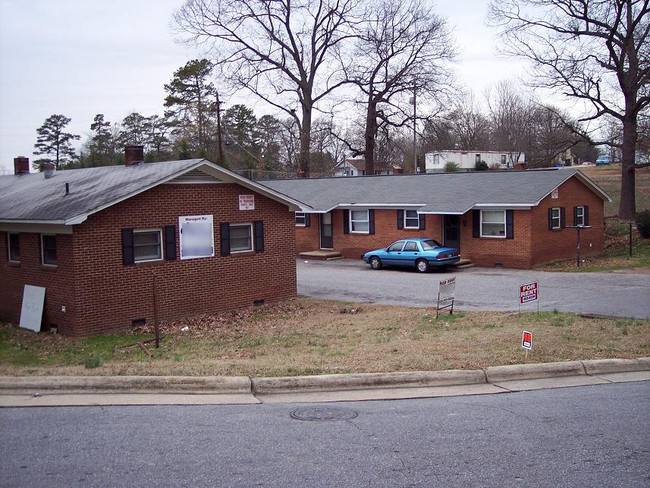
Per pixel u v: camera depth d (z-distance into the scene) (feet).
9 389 29.63
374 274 94.17
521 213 94.63
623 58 118.21
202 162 62.34
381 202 111.24
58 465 20.27
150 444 22.25
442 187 109.91
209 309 65.41
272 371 32.07
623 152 125.59
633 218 126.00
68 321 56.54
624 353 36.11
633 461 20.90
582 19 118.11
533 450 21.89
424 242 96.58
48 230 57.11
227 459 20.83
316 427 24.34
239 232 68.90
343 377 30.78
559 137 159.84
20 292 62.64
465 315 55.36
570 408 27.02
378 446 22.18
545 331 42.91
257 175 212.23
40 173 86.63
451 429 24.14
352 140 219.82
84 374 31.58
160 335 55.16
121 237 58.03
